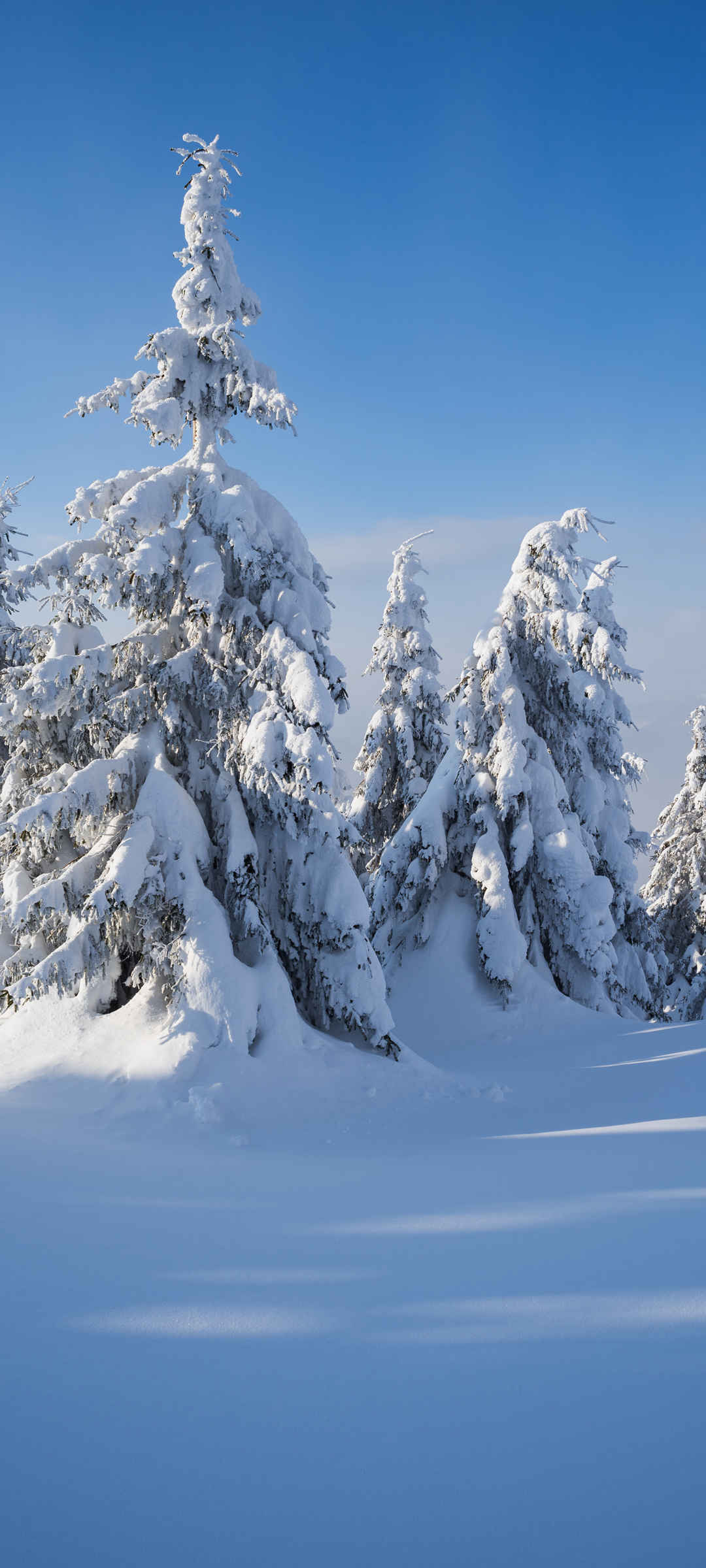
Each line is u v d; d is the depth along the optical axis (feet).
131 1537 8.43
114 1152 24.71
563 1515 8.47
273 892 39.68
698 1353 11.26
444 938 58.90
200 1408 10.65
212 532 38.81
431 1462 9.39
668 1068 38.29
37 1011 34.81
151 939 34.09
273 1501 8.91
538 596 61.62
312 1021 39.58
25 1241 16.48
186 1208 18.67
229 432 43.04
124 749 36.91
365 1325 12.62
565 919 59.06
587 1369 11.03
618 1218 16.56
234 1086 30.78
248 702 37.27
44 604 38.70
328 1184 20.74
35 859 36.40
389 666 75.46
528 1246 15.43
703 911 90.43
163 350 39.93
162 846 35.09
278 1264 15.19
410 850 60.08
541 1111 32.73
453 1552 8.05
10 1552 8.19
